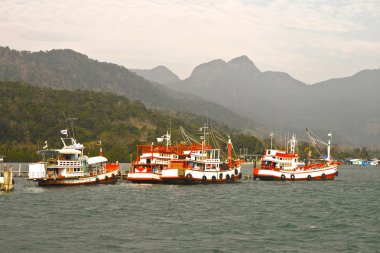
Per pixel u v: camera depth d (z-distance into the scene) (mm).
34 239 60094
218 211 84375
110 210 83250
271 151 156250
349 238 63625
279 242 60719
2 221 71188
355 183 161500
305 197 109875
